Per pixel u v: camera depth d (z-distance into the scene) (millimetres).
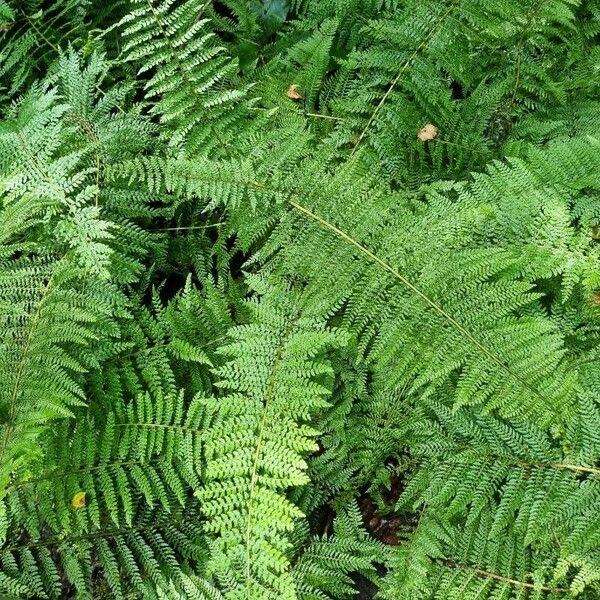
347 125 1601
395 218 1435
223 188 1437
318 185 1452
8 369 1354
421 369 1438
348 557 1444
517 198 1466
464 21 1586
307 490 1500
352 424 1505
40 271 1420
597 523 1331
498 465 1402
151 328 1528
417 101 1622
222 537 1302
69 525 1444
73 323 1384
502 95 1626
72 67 1571
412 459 1490
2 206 1511
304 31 1723
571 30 1659
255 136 1528
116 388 1482
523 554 1396
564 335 1405
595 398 1366
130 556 1460
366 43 1706
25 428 1318
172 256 1646
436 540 1408
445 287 1380
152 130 1586
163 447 1480
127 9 1771
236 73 1663
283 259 1455
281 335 1413
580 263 1387
